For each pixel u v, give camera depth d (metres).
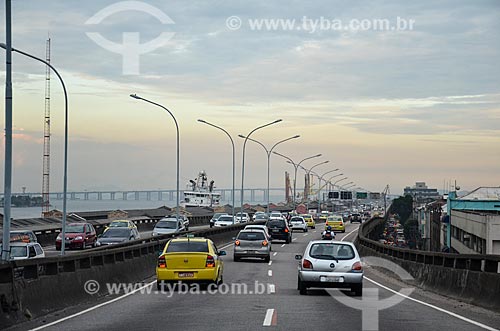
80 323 15.44
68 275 19.52
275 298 21.23
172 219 66.75
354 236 78.19
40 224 68.81
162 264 23.34
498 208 69.00
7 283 15.23
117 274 24.91
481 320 16.27
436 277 24.67
